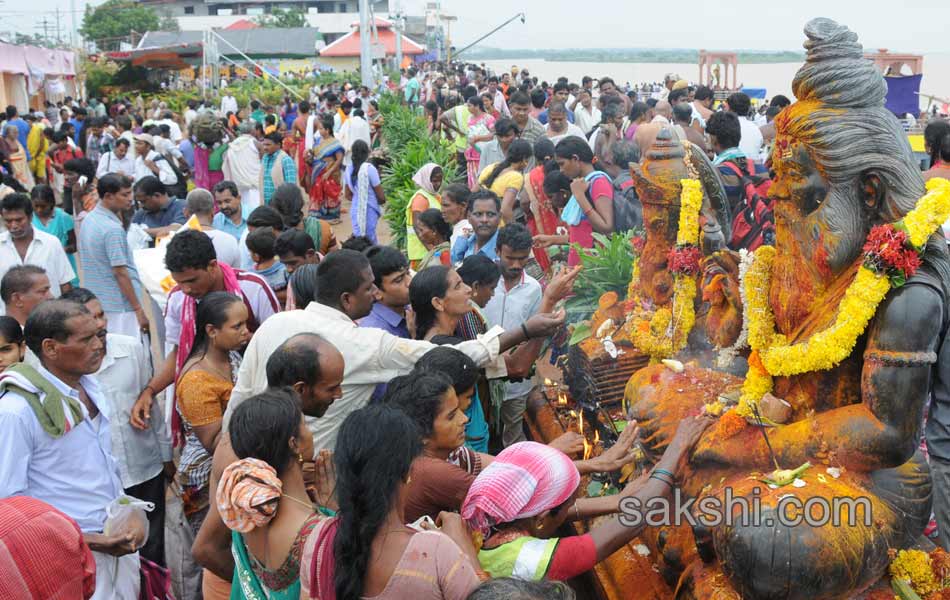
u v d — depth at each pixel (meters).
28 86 28.17
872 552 3.11
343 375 3.63
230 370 4.44
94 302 4.47
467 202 7.42
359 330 4.02
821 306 3.48
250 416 2.79
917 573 3.26
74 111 21.83
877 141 3.26
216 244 6.78
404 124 17.33
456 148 13.81
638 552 4.26
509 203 8.13
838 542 3.05
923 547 3.63
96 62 39.06
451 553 2.50
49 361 3.87
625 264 5.79
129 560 4.01
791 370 3.46
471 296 4.95
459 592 2.46
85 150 20.03
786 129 3.46
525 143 8.60
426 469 3.18
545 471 3.03
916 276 3.18
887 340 3.18
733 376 4.23
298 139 18.67
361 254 4.10
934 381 3.85
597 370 5.13
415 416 3.14
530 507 3.00
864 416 3.26
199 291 4.72
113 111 26.67
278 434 2.77
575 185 6.67
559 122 10.55
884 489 3.37
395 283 4.74
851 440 3.25
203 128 12.76
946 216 3.11
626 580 4.11
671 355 4.61
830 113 3.32
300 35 54.28
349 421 2.58
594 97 16.56
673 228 4.72
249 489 2.62
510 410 5.69
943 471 3.86
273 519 2.74
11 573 2.78
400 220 11.92
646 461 4.16
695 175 4.62
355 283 4.04
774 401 3.62
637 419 4.19
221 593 3.49
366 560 2.48
